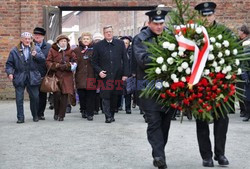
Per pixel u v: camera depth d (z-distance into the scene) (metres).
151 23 7.62
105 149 9.36
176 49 7.23
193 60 7.18
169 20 7.51
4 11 20.14
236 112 15.85
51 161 8.37
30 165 8.08
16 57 12.89
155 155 7.46
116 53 13.04
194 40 7.26
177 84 7.19
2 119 13.94
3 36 20.16
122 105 17.00
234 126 12.40
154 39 7.47
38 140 10.35
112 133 11.25
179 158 8.52
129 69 13.73
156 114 7.50
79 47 14.00
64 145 9.79
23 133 11.30
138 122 13.28
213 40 7.27
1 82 20.20
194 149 9.28
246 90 13.27
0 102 19.31
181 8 7.46
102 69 13.02
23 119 13.12
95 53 13.03
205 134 7.79
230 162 8.17
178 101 7.36
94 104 13.94
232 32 7.57
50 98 16.64
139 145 9.76
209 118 7.32
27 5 20.09
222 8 20.19
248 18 20.19
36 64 13.03
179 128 11.91
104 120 13.77
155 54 7.30
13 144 9.91
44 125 12.62
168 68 7.23
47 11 19.80
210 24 7.54
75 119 14.03
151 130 7.52
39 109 13.77
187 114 7.45
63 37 13.33
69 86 13.43
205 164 7.82
